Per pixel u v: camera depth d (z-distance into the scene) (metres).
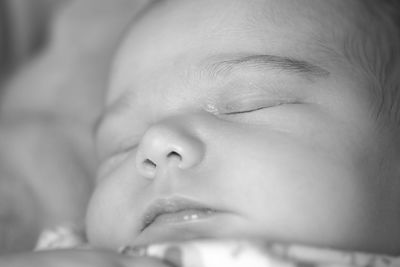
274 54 0.20
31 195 0.30
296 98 0.19
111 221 0.20
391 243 0.19
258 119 0.19
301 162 0.18
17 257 0.16
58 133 0.32
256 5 0.21
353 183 0.19
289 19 0.21
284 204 0.18
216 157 0.18
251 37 0.21
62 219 0.30
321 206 0.18
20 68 0.36
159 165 0.19
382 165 0.19
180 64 0.21
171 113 0.20
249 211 0.18
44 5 0.39
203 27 0.21
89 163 0.32
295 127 0.19
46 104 0.34
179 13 0.22
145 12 0.24
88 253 0.16
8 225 0.29
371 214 0.19
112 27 0.36
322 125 0.19
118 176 0.21
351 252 0.17
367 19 0.22
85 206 0.30
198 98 0.20
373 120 0.20
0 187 0.30
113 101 0.23
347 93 0.20
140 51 0.22
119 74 0.23
